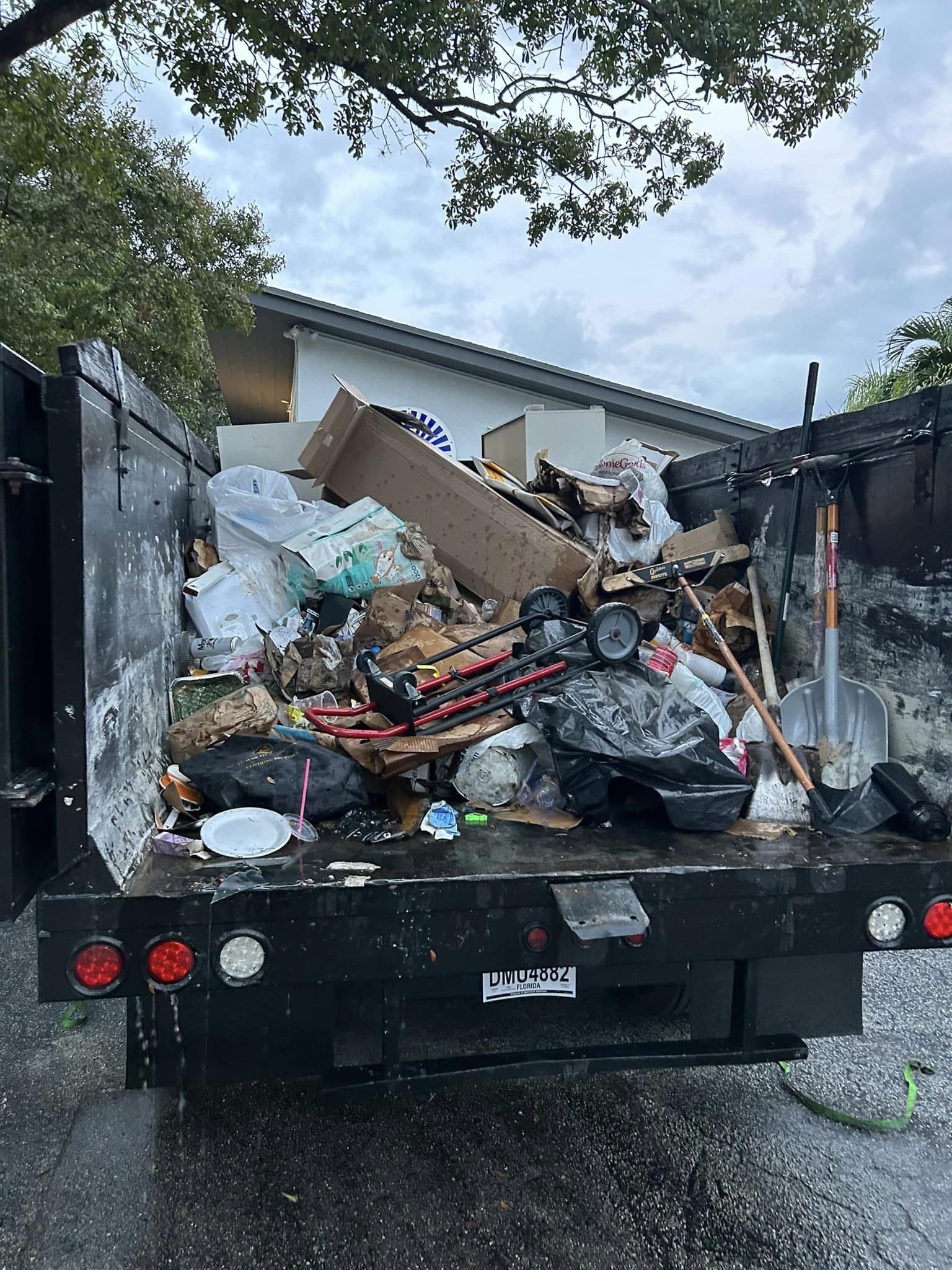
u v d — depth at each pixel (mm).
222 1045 1654
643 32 5336
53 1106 2305
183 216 8914
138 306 9133
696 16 5035
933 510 2033
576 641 2510
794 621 2785
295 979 1575
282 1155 2107
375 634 3055
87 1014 2816
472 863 1743
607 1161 2111
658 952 1716
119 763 1729
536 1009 2150
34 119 5719
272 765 2057
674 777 2021
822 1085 2455
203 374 11164
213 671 2783
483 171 7113
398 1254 1781
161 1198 1944
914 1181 2037
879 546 2275
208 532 3445
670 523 3695
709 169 6852
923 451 2055
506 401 10938
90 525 1552
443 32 5406
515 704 2369
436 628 3129
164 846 1773
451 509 3686
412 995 1693
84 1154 2098
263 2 4828
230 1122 2242
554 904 1662
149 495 2271
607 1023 2229
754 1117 2307
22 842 1456
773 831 2020
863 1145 2182
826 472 2492
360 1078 1686
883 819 2023
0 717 1387
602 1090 2438
